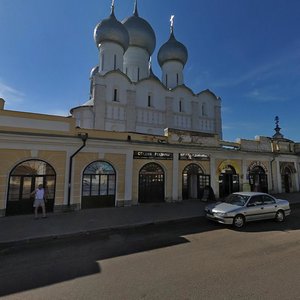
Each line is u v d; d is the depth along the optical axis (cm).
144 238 869
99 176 1452
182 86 3238
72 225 1035
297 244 763
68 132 1370
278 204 1142
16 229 972
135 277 527
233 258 637
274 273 533
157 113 3025
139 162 1570
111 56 3253
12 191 1236
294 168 2361
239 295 438
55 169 1324
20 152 1248
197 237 867
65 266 607
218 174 1878
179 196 1683
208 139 1858
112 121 2742
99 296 448
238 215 1027
